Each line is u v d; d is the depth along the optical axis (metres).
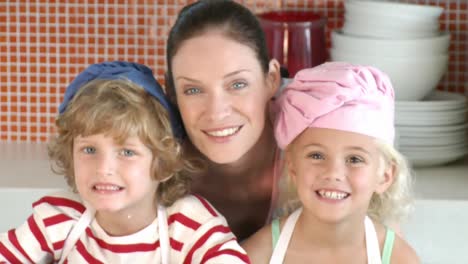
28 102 2.93
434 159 2.51
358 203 1.69
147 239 1.71
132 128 1.63
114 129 1.62
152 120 1.67
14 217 2.35
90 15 2.88
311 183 1.69
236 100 1.66
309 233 1.77
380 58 2.49
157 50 2.89
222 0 1.71
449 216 2.27
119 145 1.64
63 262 1.74
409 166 2.29
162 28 2.87
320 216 1.70
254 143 1.72
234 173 1.83
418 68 2.51
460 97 2.64
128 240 1.70
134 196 1.65
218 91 1.65
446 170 2.56
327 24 2.87
